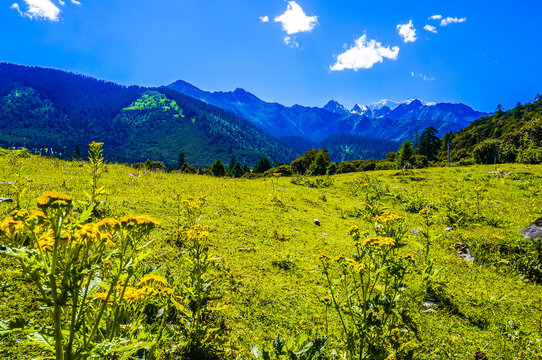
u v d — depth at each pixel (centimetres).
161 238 808
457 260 1048
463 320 644
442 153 11519
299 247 1054
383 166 5284
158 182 1680
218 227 1070
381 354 344
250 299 625
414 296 600
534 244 1027
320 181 2847
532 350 541
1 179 1032
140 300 329
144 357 269
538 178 2617
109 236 229
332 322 576
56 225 187
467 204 1833
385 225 481
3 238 186
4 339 345
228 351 438
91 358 211
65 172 1457
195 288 452
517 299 766
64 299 187
